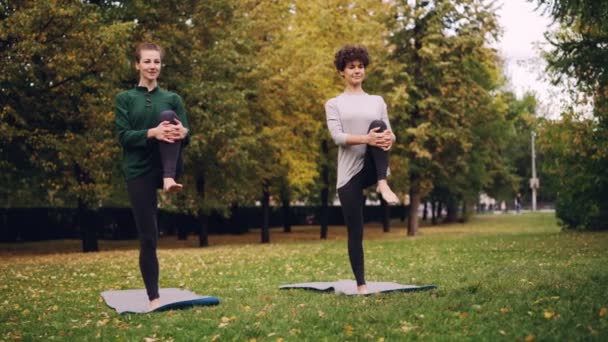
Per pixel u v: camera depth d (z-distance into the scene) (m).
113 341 5.33
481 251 14.78
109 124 20.08
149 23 22.44
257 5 26.31
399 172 29.09
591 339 4.62
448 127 29.03
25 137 19.39
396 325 5.41
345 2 28.34
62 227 31.72
